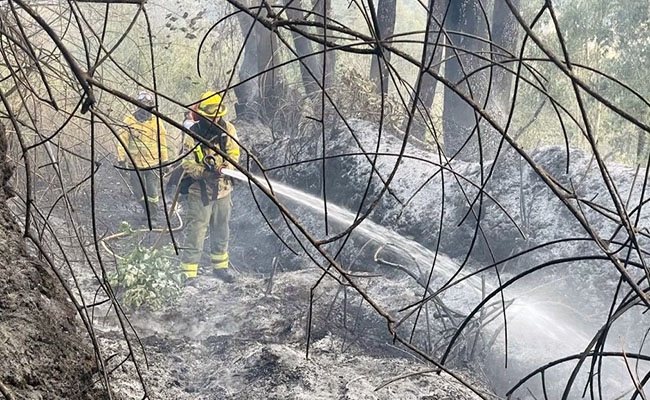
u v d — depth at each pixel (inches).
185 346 198.4
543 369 64.8
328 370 184.1
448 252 268.7
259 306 232.2
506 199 260.2
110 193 380.5
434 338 211.9
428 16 51.1
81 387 85.7
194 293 246.4
